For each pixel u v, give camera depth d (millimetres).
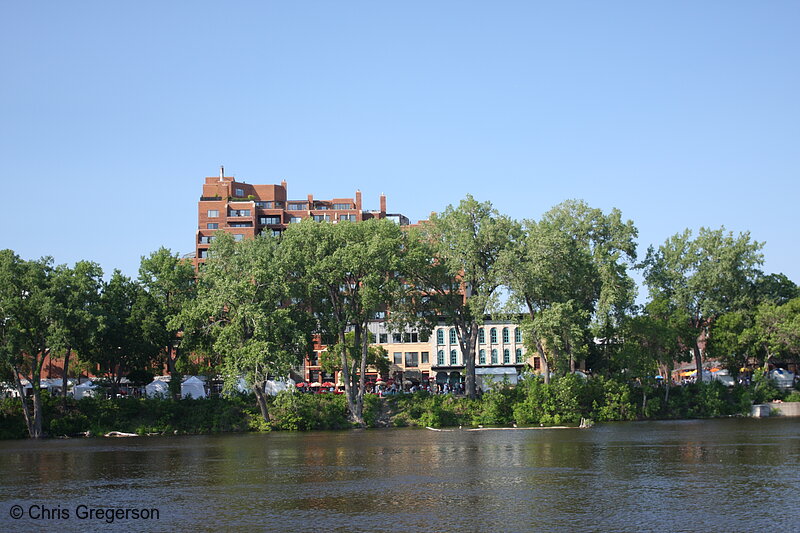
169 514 48875
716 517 45906
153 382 128625
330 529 44125
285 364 111188
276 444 93125
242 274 122125
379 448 85188
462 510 48594
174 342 134375
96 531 44969
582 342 130125
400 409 129125
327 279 118938
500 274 121812
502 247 127250
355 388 129875
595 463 68875
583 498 51906
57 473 68000
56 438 112438
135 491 57406
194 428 119312
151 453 84875
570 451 78875
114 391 128875
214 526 45438
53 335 108125
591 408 128625
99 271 119750
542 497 52438
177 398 128125
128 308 128500
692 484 56781
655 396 137125
